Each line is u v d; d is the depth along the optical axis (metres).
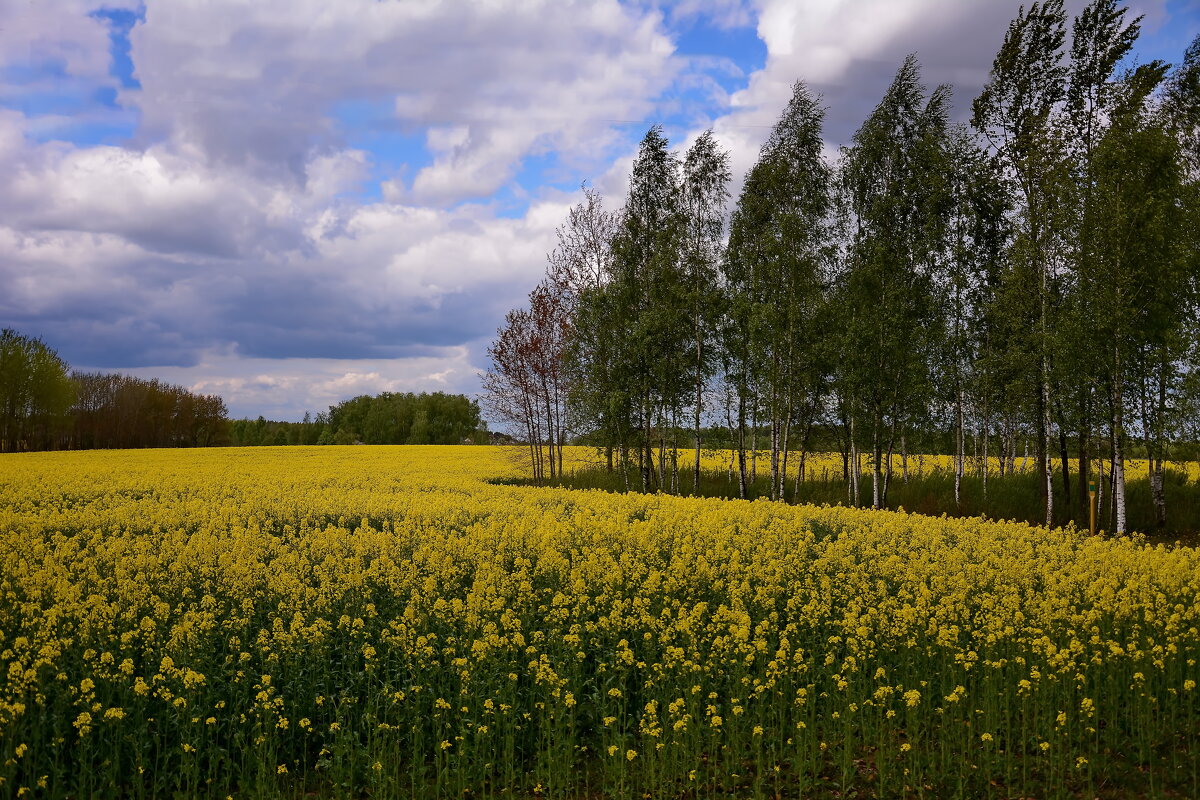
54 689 8.89
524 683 10.05
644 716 9.11
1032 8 29.94
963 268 34.22
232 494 26.36
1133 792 8.31
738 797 8.41
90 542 16.20
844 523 20.59
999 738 8.89
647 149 39.38
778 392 34.12
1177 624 11.10
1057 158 28.25
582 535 17.05
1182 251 26.11
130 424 86.50
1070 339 26.89
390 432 103.38
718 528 18.20
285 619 11.41
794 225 33.53
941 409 34.19
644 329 36.97
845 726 8.95
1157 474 28.17
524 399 45.56
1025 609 12.43
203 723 8.80
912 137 34.19
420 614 11.17
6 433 71.69
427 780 8.84
